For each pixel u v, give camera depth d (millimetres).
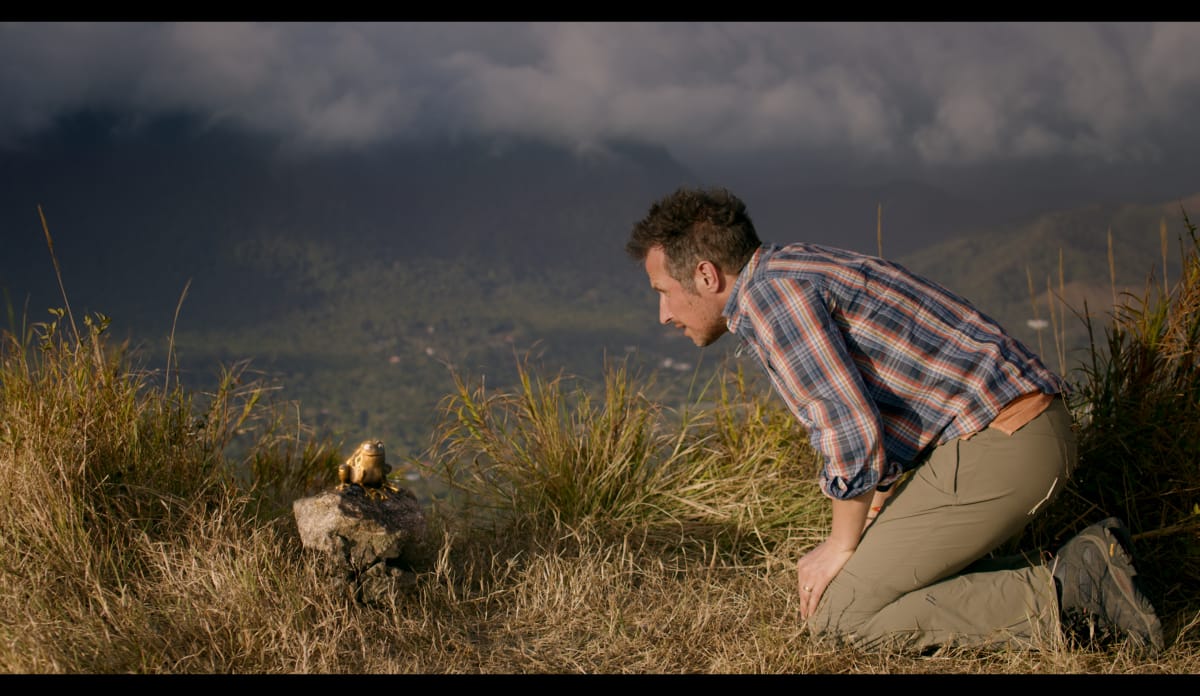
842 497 2020
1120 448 2488
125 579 2164
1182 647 2041
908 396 2020
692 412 3262
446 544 2436
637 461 3080
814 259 2025
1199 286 2453
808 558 2199
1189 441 2385
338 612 2090
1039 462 1982
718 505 2961
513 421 3129
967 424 1992
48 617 1914
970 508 2012
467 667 1967
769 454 3141
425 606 2242
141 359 2664
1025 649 2014
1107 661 1976
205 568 2170
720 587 2420
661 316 2252
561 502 2980
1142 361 2527
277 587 2129
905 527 2064
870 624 2084
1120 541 2027
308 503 2277
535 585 2354
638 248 2180
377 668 1903
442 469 3070
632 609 2277
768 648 2033
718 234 2045
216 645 1888
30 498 2238
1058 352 2607
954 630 2053
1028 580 2049
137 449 2504
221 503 2479
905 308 1981
